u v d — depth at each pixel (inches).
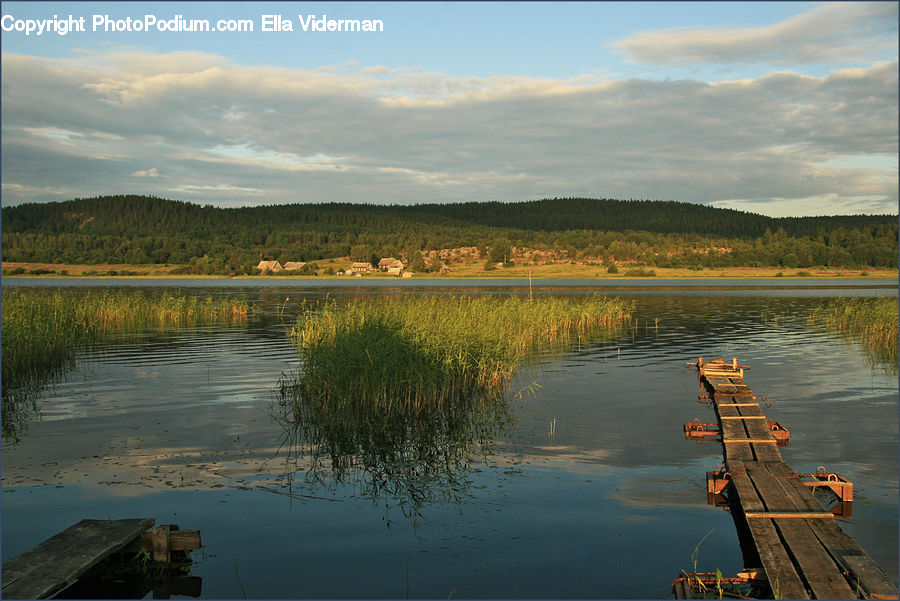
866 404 667.4
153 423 581.0
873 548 323.0
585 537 334.0
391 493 399.9
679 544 327.6
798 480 405.4
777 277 6063.0
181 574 295.7
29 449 497.7
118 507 376.8
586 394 717.3
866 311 1572.3
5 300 1199.6
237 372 858.8
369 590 279.6
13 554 312.5
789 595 262.5
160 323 1571.1
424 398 643.5
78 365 917.8
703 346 1155.9
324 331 829.8
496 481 421.7
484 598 272.5
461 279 6461.6
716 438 531.5
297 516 362.6
